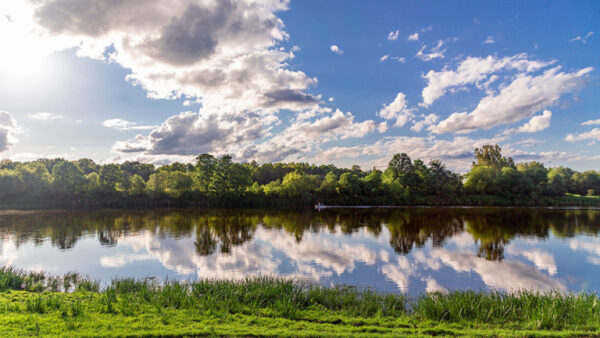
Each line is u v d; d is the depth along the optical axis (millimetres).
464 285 24297
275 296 17344
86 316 13734
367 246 40062
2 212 83438
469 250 37875
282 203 111062
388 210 96750
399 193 123688
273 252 35906
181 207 104625
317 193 119375
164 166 171500
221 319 14055
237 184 111562
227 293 17297
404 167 139625
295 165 181250
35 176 102312
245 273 27078
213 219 70625
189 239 44594
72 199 102188
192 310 14797
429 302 16141
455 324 14359
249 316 14711
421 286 23797
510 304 16297
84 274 26578
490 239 45750
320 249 37844
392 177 134625
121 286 19516
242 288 18234
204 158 117500
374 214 83812
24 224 60000
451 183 131500
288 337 12234
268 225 60625
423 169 131875
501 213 85750
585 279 26328
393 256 34281
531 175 127000
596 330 13516
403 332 13359
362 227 58344
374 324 14461
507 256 34750
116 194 106188
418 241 43938
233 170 111938
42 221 64688
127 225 59531
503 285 24531
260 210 96000
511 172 122125
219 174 110938
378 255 34750
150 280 24703
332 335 12523
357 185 121375
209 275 26422
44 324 12516
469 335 13016
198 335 12203
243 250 36969
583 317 14797
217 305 15781
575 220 69188
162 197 106875
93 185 103062
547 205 115938
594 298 16375
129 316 14062
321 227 58031
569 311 15312
